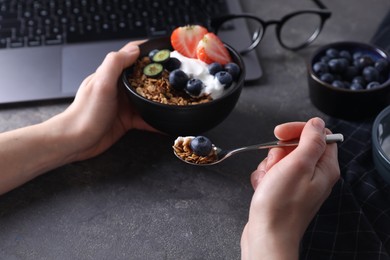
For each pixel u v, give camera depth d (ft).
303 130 1.74
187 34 2.01
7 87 2.15
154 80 1.91
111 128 2.03
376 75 2.05
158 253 1.75
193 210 1.85
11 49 2.27
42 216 1.83
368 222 1.77
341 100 2.03
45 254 1.74
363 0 2.60
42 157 1.89
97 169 1.96
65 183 1.92
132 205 1.86
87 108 1.94
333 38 2.43
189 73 1.92
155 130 2.07
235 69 1.92
